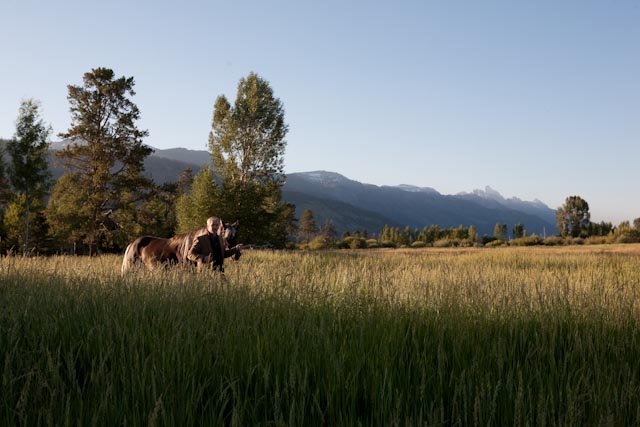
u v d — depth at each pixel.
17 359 3.73
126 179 44.41
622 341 4.55
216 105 52.69
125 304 5.25
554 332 4.67
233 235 8.47
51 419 2.80
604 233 163.00
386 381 3.48
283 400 3.32
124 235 44.56
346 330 4.73
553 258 23.70
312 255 23.47
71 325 4.59
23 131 38.16
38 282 6.70
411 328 4.90
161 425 2.91
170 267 7.82
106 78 45.19
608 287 7.59
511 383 3.41
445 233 154.38
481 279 8.12
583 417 3.20
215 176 50.84
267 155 52.16
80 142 44.81
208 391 3.45
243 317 4.73
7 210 49.00
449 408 3.40
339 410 3.21
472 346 4.32
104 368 3.60
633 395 3.35
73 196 43.06
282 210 57.19
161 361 3.63
